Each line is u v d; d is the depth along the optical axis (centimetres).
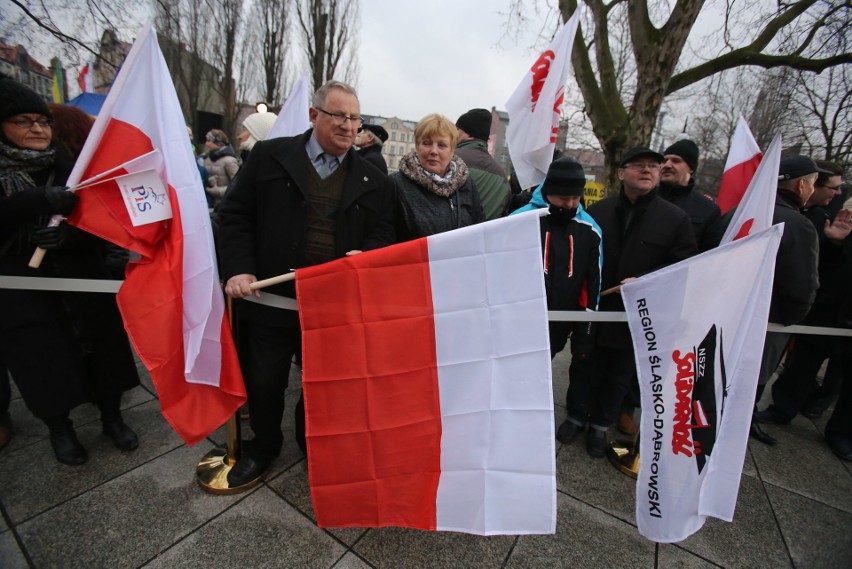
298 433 238
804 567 202
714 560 200
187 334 184
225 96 2189
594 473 255
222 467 216
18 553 168
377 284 170
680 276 198
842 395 312
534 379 171
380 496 177
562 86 244
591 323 255
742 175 318
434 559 183
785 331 277
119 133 174
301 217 189
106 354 227
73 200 172
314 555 179
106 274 235
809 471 283
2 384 227
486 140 326
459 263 170
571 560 191
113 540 178
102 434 248
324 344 171
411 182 228
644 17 754
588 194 757
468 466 178
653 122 763
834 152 1174
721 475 193
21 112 187
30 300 202
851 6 757
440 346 174
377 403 174
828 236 293
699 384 194
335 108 178
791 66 839
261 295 187
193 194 182
